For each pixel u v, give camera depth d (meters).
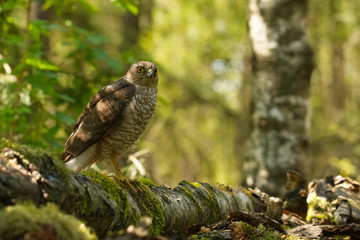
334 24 24.41
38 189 3.16
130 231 3.05
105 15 21.50
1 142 3.32
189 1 24.77
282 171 10.03
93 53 8.83
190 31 25.97
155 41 25.03
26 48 8.17
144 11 21.30
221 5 25.75
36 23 8.38
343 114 25.75
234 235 4.40
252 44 10.46
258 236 4.41
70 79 10.05
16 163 3.18
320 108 26.08
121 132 5.99
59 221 2.92
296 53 10.09
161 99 9.38
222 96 24.86
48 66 8.05
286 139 10.10
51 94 8.27
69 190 3.38
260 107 10.27
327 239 4.64
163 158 25.72
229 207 5.60
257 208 6.21
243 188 6.41
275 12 10.13
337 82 27.89
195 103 23.17
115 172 6.29
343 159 19.02
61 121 8.00
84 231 3.07
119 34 16.78
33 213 2.86
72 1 9.45
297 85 10.11
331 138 22.72
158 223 4.36
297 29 10.10
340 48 27.45
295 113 10.10
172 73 22.69
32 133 8.62
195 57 26.80
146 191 4.47
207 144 27.55
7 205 2.97
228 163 25.77
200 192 5.26
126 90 6.04
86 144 6.02
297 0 10.08
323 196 5.90
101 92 6.17
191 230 4.68
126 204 4.00
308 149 10.38
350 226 4.68
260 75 10.30
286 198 6.42
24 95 8.59
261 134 10.26
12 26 10.00
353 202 5.61
